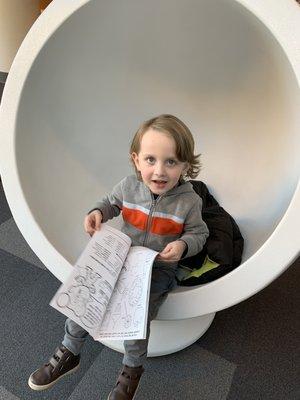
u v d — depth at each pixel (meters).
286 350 1.09
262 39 0.84
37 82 0.87
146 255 0.87
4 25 2.34
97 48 0.97
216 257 0.98
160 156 0.85
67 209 1.03
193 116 1.19
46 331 1.09
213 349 1.08
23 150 0.89
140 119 1.18
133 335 0.74
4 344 1.05
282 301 1.25
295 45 0.66
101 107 1.10
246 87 1.05
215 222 1.06
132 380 0.86
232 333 1.13
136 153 0.91
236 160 1.18
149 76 1.11
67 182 1.05
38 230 0.89
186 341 1.07
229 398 0.96
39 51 0.80
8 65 2.50
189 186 0.97
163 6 0.89
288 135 0.92
